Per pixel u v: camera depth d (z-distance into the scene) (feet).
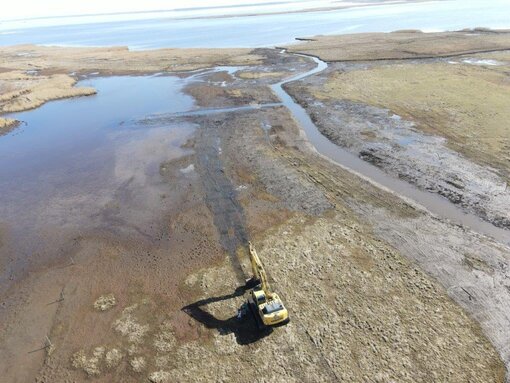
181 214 109.81
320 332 70.79
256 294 72.13
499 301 75.20
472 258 86.33
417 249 89.92
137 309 79.05
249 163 135.33
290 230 99.35
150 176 132.98
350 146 143.43
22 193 130.31
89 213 114.83
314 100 195.62
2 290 87.66
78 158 153.17
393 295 77.82
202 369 66.03
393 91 198.08
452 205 105.19
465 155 128.16
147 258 93.76
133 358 68.85
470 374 62.28
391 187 115.96
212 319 75.36
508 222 96.78
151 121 185.78
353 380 62.39
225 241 97.25
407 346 67.26
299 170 127.85
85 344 72.18
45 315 79.41
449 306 74.64
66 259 95.91
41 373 67.46
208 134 163.12
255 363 66.28
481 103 170.30
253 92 216.74
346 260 87.86
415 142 140.46
